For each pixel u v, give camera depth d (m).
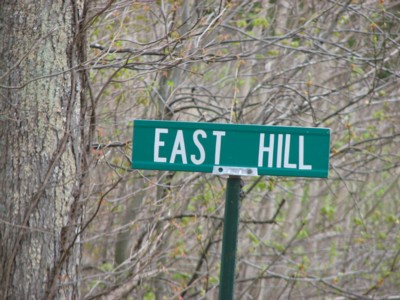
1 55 14.04
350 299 29.44
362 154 32.50
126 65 16.17
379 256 37.00
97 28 19.94
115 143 18.75
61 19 14.09
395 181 39.50
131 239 24.62
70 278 14.10
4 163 13.84
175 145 12.26
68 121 13.95
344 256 37.28
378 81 26.77
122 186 23.83
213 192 23.91
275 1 31.48
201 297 24.52
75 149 14.16
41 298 13.76
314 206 40.44
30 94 13.91
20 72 13.93
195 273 25.39
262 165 12.23
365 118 34.34
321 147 12.24
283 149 12.24
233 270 12.04
